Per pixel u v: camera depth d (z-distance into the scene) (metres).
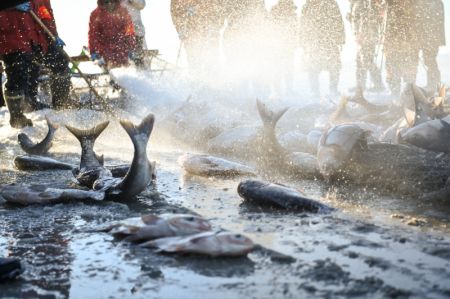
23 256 3.46
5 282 3.04
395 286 2.83
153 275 3.06
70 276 3.10
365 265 3.12
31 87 11.47
